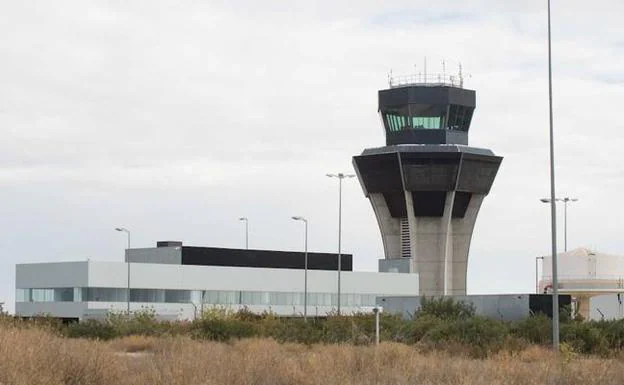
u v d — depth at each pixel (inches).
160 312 4653.1
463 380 1013.2
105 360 978.7
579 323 2402.8
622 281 5831.7
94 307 4517.7
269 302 5162.4
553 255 1923.0
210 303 4918.8
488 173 6122.1
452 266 6166.3
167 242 5216.5
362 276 5531.5
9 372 816.3
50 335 1120.2
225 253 5098.4
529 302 3117.6
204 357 1113.4
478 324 2146.9
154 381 917.8
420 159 5974.4
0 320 1188.5
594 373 1154.0
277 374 1034.7
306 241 4392.2
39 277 4763.8
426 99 6063.0
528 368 1197.7
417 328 2380.7
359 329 2438.5
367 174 6151.6
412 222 6063.0
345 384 999.6
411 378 1058.7
